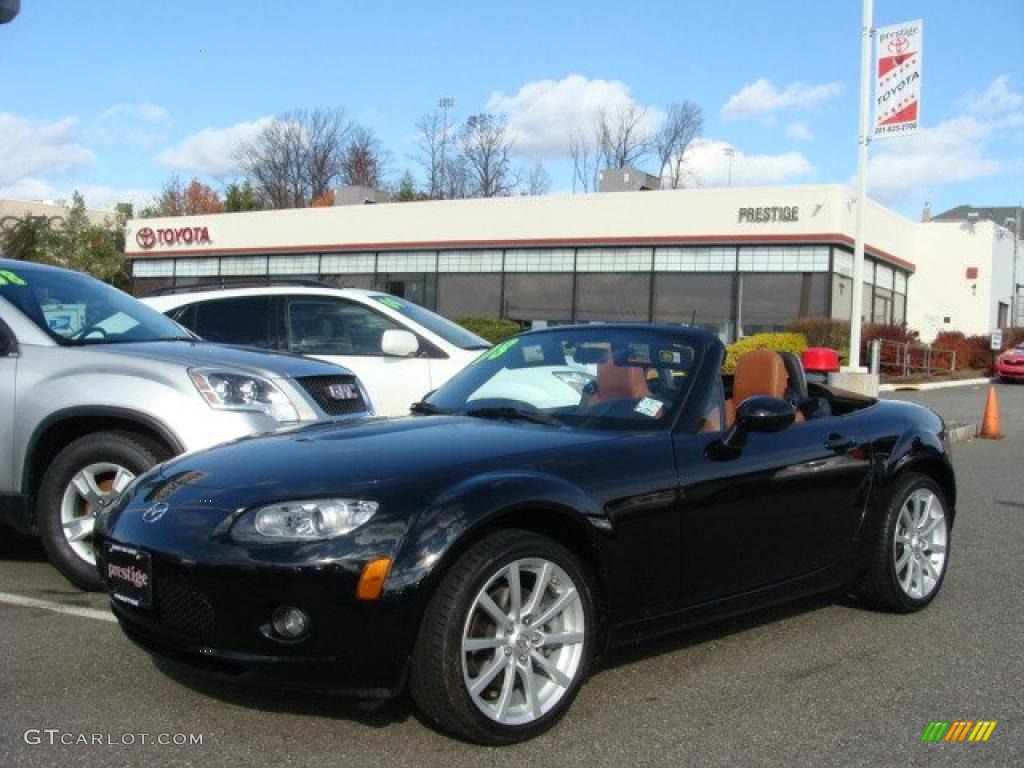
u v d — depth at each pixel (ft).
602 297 107.04
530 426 14.39
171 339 20.48
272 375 18.54
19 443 17.92
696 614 14.15
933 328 100.17
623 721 12.67
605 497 12.89
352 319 26.02
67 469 17.49
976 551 22.98
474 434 13.61
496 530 12.01
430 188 215.72
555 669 12.32
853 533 16.58
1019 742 12.23
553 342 16.76
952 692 13.89
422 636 11.28
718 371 15.39
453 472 12.10
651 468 13.55
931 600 18.11
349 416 19.56
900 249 119.03
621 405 14.83
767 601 15.30
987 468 37.55
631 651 15.42
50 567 19.74
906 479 17.61
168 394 17.43
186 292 27.43
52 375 17.98
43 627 15.78
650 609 13.50
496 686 12.06
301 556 11.14
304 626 11.16
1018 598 18.93
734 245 99.96
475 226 113.09
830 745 12.06
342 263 123.03
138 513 12.62
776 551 15.16
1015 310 147.43
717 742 12.08
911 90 48.52
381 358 25.18
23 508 18.06
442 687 11.28
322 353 25.66
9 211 170.09
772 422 14.49
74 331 19.36
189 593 11.67
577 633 12.49
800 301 97.45
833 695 13.70
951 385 94.17
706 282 101.71
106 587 12.89
